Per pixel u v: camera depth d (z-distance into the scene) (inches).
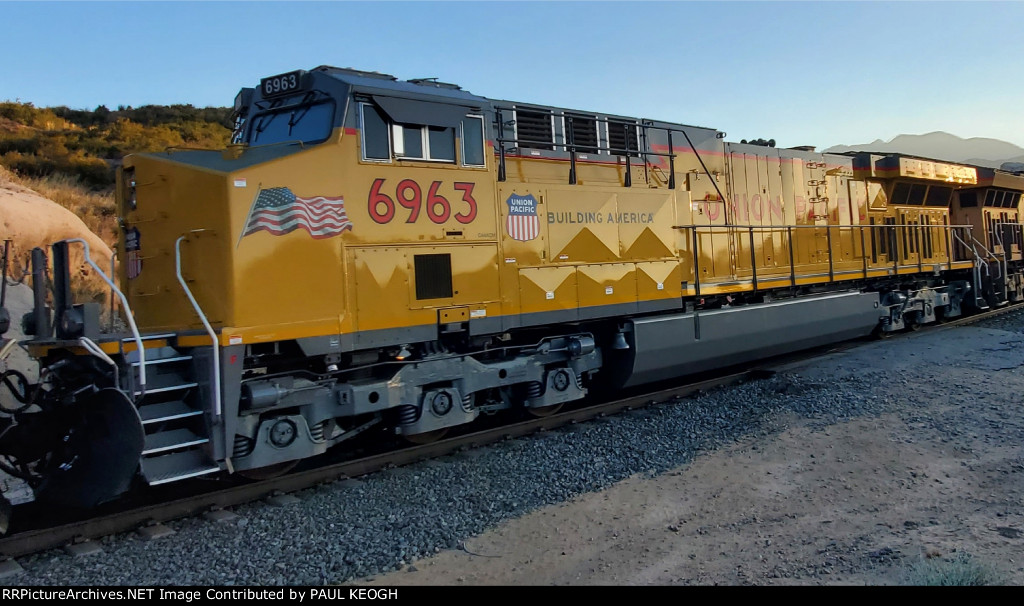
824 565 173.6
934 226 654.5
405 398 272.7
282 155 242.2
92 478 203.8
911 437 280.8
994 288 708.7
